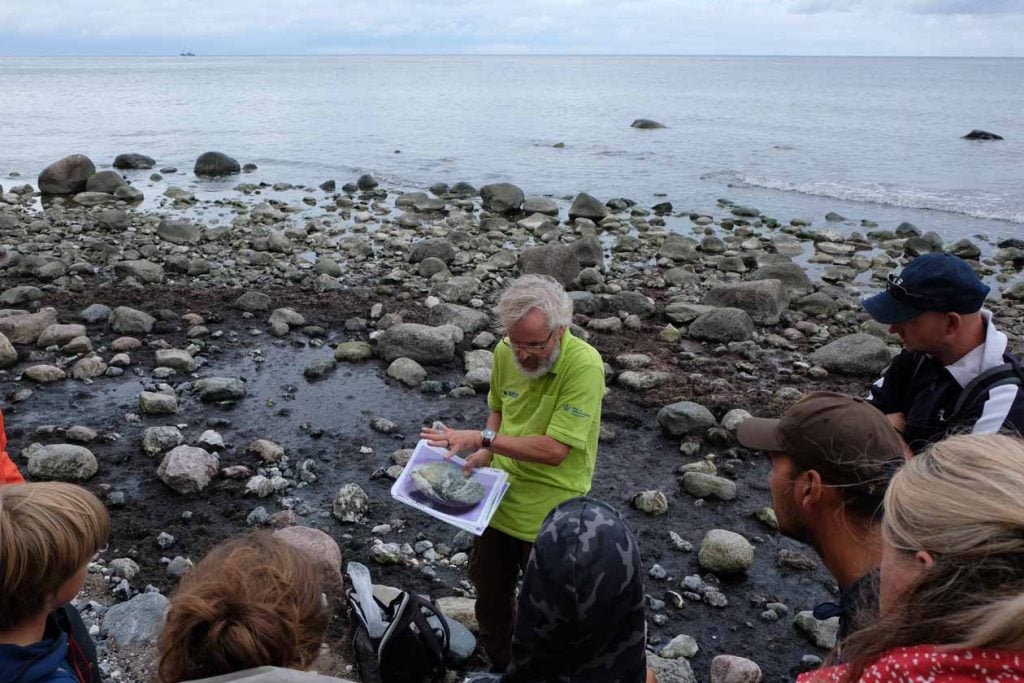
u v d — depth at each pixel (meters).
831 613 2.63
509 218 20.30
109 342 9.52
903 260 16.06
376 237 16.70
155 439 7.01
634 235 17.84
